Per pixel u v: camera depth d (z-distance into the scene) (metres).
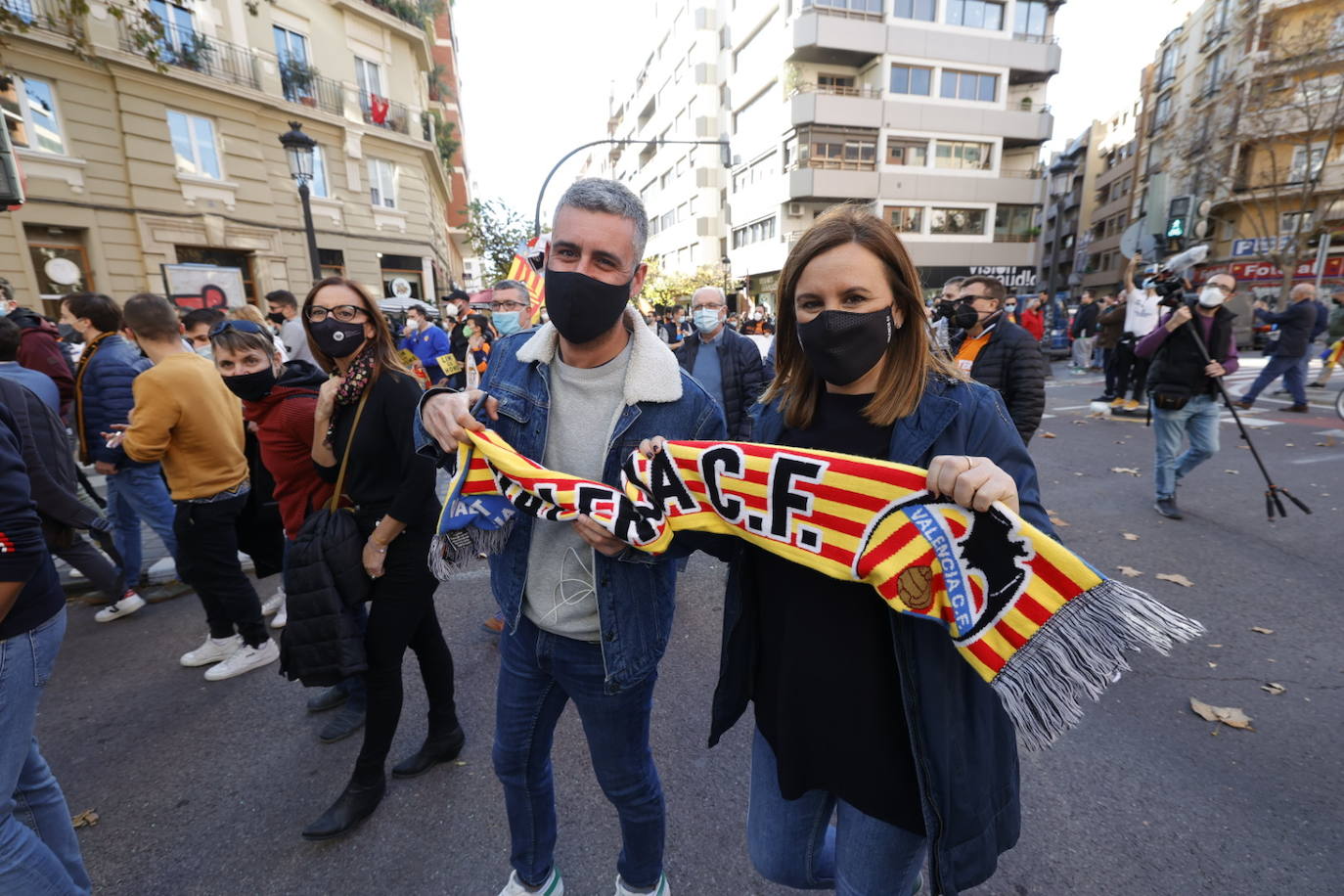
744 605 1.40
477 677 2.99
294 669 1.98
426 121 21.39
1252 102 19.09
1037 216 29.83
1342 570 3.84
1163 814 2.09
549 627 1.52
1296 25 20.44
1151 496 5.37
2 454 1.28
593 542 1.38
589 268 1.32
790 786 1.27
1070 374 14.44
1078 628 0.96
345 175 18.28
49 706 2.82
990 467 1.00
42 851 1.47
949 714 1.12
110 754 2.51
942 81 27.30
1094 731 2.50
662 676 2.99
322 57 17.52
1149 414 4.91
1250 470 6.01
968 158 28.36
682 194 41.59
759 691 1.38
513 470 1.42
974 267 29.20
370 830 2.10
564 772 2.38
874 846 1.20
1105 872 1.88
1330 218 22.22
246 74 15.42
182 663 3.12
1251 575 3.81
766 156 29.80
